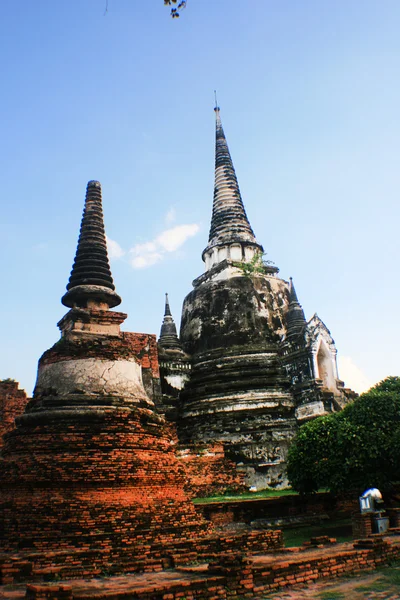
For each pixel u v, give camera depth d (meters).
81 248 19.28
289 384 30.81
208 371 31.77
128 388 16.16
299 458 20.38
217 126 44.16
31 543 12.47
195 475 23.61
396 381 23.36
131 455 14.24
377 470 18.98
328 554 12.27
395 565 12.87
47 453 13.78
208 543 13.41
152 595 8.95
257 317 33.22
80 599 8.39
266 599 9.57
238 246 37.69
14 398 26.70
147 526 13.41
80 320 17.62
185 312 36.06
